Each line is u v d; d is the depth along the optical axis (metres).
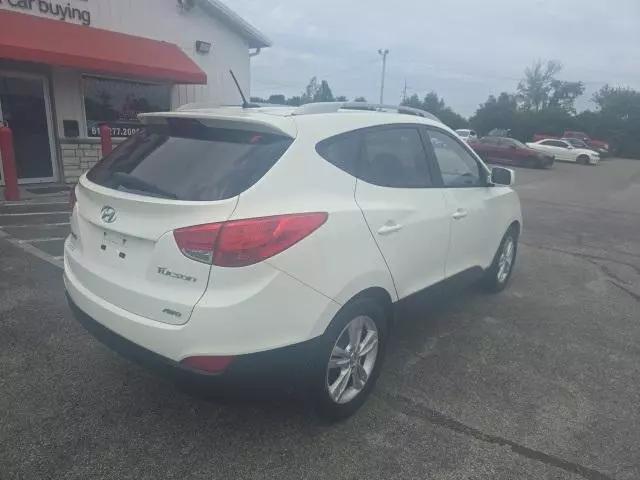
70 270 3.09
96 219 2.76
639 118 55.19
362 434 2.93
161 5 11.63
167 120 3.02
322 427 2.96
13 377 3.27
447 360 3.90
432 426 3.04
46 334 3.86
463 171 4.26
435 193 3.68
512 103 69.69
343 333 2.93
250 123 2.68
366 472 2.63
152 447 2.71
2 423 2.83
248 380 2.49
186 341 2.36
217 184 2.48
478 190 4.39
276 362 2.53
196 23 12.50
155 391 3.21
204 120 2.82
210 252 2.33
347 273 2.78
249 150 2.63
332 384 2.93
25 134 10.34
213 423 2.94
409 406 3.24
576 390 3.57
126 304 2.58
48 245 6.13
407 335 4.30
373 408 3.19
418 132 3.74
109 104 11.39
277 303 2.46
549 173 24.02
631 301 5.55
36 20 9.55
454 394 3.42
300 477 2.57
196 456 2.66
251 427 2.92
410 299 3.46
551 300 5.42
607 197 15.32
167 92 12.38
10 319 4.07
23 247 6.00
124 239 2.64
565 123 54.47
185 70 11.19
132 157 2.94
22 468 2.51
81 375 3.34
